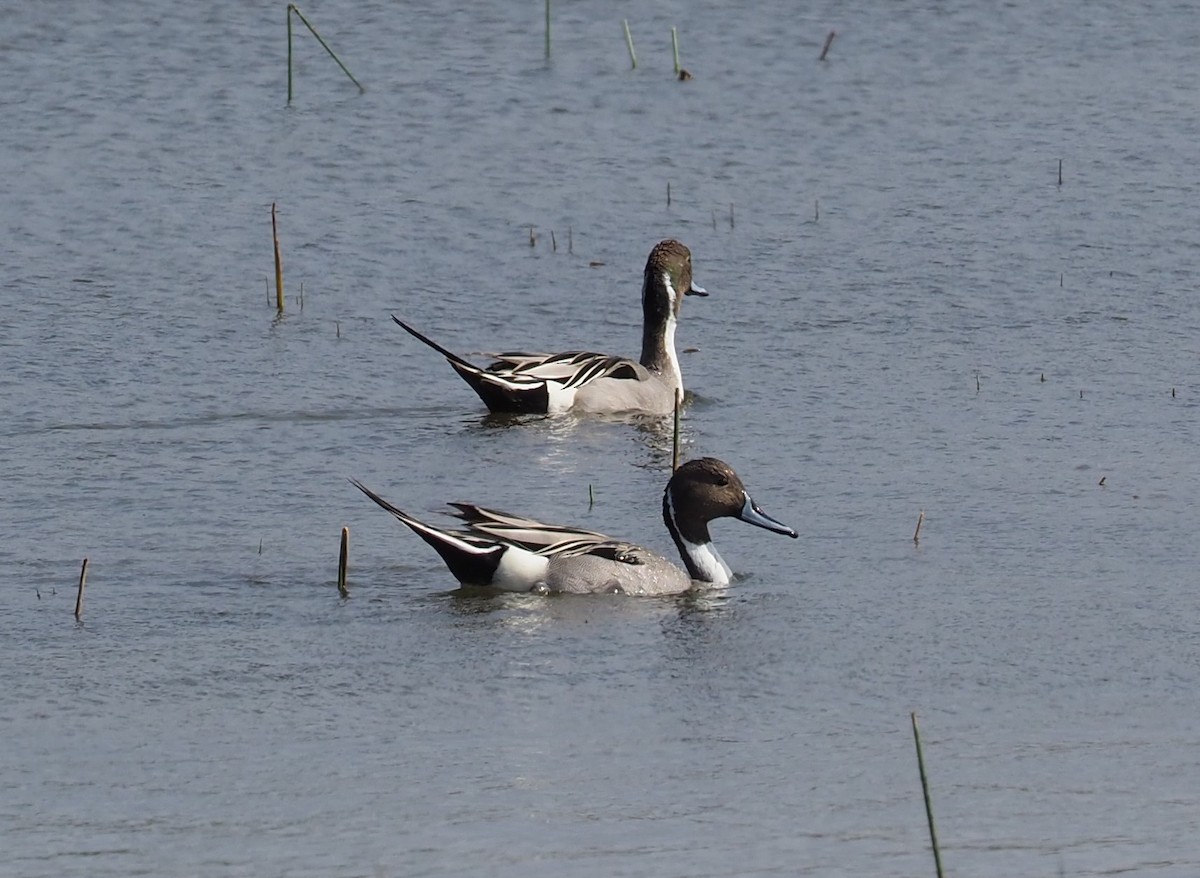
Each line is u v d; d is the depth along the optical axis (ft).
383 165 89.20
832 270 78.48
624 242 81.56
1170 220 82.79
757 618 47.26
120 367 68.08
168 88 97.55
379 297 76.02
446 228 82.64
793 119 95.45
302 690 42.70
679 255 69.00
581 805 36.42
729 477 50.67
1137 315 73.36
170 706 41.73
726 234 82.23
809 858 33.96
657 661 44.50
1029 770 38.01
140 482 57.52
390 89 98.07
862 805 36.37
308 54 102.42
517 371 65.67
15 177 86.63
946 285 76.69
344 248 80.33
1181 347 69.97
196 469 58.85
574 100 97.30
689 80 99.55
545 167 89.35
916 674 43.42
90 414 63.67
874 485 57.21
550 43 103.55
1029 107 96.94
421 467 60.18
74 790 37.19
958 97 98.37
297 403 65.62
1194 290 75.82
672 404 66.85
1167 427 61.93
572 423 65.26
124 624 46.62
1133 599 47.80
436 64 101.40
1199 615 46.65
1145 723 40.47
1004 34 106.83
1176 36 106.83
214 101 96.27
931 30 107.14
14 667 43.88
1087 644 44.98
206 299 75.00
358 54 102.68
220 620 47.03
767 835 34.99
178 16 106.32
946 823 35.50
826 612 47.60
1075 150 91.20
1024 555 51.13
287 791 37.14
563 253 80.53
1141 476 57.26
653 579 49.52
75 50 101.50
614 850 34.30
